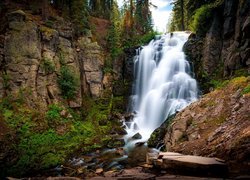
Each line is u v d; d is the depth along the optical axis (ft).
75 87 73.87
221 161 35.63
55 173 45.80
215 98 52.75
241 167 34.22
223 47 74.43
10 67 66.13
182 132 49.37
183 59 84.43
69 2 86.28
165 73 85.05
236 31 67.56
